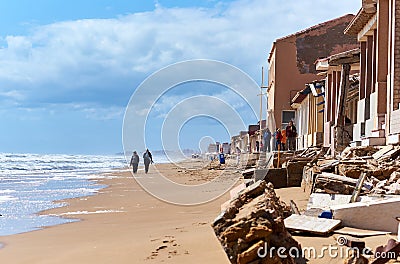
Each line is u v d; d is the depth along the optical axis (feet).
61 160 282.15
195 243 28.43
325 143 83.61
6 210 59.26
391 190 32.68
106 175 133.90
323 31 150.41
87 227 43.68
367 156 46.98
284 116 149.18
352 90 80.64
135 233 36.78
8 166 201.46
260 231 18.03
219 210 48.75
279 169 52.90
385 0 57.67
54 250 33.09
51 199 71.61
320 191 36.29
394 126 50.11
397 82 51.47
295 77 150.51
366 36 67.00
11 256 32.09
